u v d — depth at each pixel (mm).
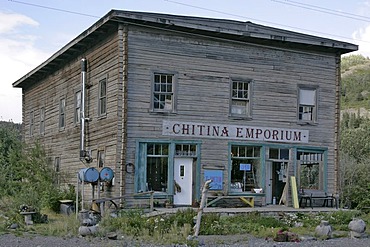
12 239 14508
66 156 27109
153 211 19578
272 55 24172
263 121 23766
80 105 25281
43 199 22094
